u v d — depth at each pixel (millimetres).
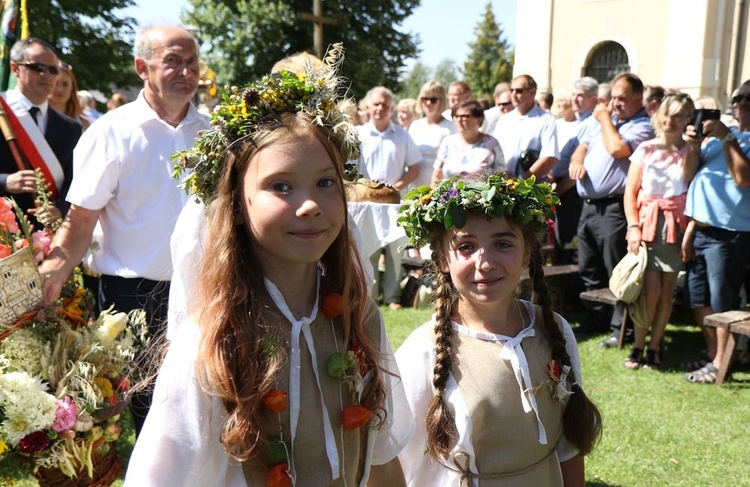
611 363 5082
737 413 4168
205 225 1601
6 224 2383
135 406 2865
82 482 2225
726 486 3330
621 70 19828
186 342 1453
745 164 4434
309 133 1443
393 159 6965
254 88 1496
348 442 1578
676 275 4902
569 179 6707
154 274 2982
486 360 2047
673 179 4750
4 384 2035
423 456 2070
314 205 1410
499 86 8852
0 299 2137
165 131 2994
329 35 25281
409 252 6699
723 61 18219
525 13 20844
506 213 2010
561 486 2115
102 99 21359
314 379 1528
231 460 1449
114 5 20500
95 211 2877
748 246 4664
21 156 4082
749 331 4352
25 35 4660
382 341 1744
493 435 2010
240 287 1468
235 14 25031
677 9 18250
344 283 1629
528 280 2979
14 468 2084
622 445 3748
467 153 6145
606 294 5445
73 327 2379
